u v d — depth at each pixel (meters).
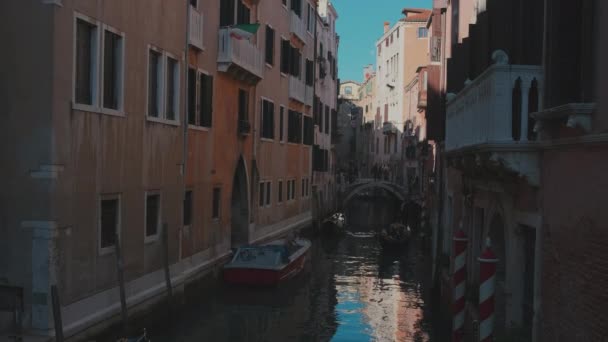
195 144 15.36
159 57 13.00
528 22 7.25
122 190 11.33
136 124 11.83
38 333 9.25
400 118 53.78
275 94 23.86
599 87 5.25
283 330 13.60
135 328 11.73
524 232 7.88
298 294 17.67
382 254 26.39
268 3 22.34
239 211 20.48
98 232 10.54
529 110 7.38
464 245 9.23
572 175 5.90
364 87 75.25
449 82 14.30
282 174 25.81
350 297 17.44
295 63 27.31
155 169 12.75
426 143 32.00
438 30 23.17
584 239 5.55
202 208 15.95
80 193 9.98
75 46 9.77
